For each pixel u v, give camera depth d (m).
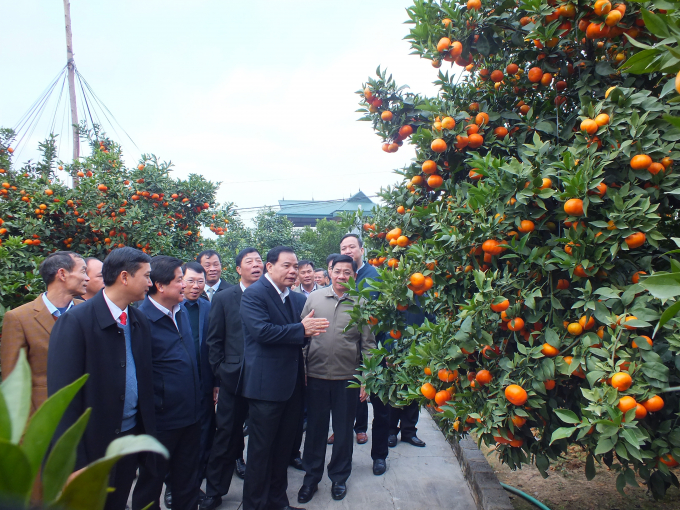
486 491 2.79
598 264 1.73
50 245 5.55
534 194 1.82
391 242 2.51
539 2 1.92
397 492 3.24
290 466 3.83
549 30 1.92
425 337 2.34
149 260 2.24
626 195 1.71
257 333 2.75
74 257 2.64
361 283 2.27
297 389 3.05
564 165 1.73
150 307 2.65
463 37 2.15
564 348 1.82
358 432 4.29
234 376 3.12
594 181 1.67
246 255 3.60
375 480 3.43
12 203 5.40
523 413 1.72
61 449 0.53
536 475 3.33
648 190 1.75
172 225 7.23
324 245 17.00
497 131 2.26
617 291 1.66
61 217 5.82
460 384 2.04
